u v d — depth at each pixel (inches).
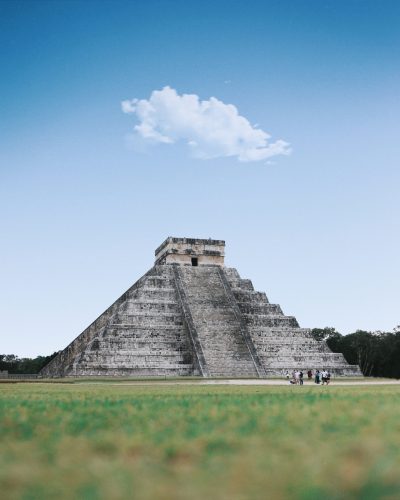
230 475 387.9
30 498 339.6
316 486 353.4
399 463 401.1
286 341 3602.4
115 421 661.3
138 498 336.2
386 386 2036.2
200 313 3555.6
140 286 3789.4
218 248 4057.6
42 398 1169.4
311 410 738.8
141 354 3312.0
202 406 834.2
